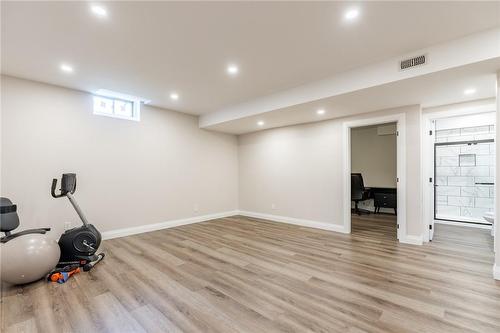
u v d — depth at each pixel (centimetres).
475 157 508
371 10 193
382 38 233
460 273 262
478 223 478
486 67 235
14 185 323
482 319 181
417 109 367
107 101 417
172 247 361
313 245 367
